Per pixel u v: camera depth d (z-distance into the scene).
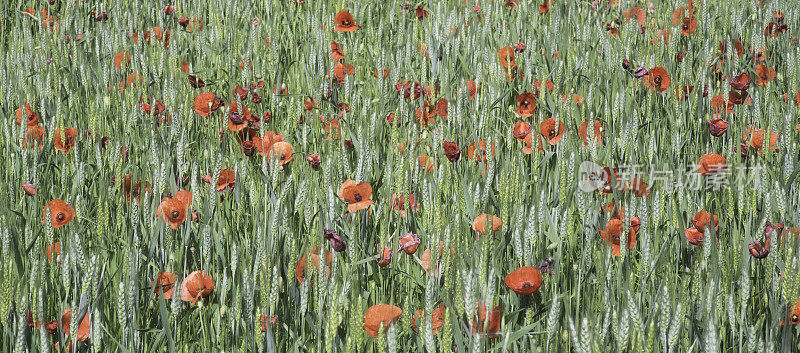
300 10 5.46
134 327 1.67
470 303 1.50
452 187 2.33
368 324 1.60
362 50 4.53
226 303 1.90
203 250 1.84
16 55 4.52
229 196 2.34
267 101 3.70
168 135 3.07
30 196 2.37
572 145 2.53
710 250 1.78
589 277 1.92
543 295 1.82
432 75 3.91
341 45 4.70
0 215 2.11
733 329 1.67
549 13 5.48
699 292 1.78
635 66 4.16
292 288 1.80
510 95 3.61
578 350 1.41
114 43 4.58
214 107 3.01
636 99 3.61
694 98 3.32
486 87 3.45
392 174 2.37
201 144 3.03
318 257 1.73
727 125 2.78
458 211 1.95
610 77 3.82
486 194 2.12
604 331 1.52
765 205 2.01
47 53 4.62
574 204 2.26
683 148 2.94
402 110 3.19
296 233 2.05
